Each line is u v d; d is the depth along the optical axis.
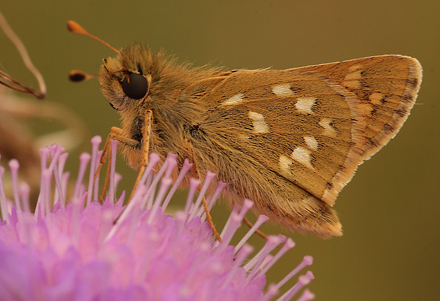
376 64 0.10
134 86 0.09
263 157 0.10
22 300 0.08
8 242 0.08
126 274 0.08
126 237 0.09
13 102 0.10
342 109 0.10
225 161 0.10
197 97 0.10
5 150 0.10
